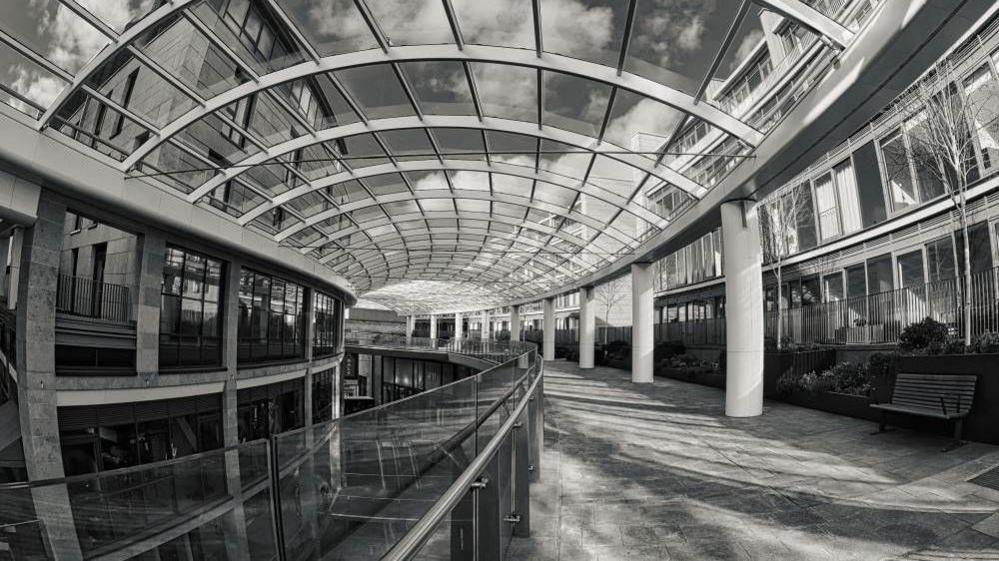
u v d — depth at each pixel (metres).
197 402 16.72
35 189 10.82
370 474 3.09
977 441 8.51
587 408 15.20
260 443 2.42
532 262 34.31
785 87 10.59
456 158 17.59
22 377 10.91
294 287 24.88
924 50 7.38
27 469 10.98
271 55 10.84
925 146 15.55
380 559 2.12
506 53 11.08
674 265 37.84
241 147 14.27
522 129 14.23
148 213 13.16
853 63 8.22
